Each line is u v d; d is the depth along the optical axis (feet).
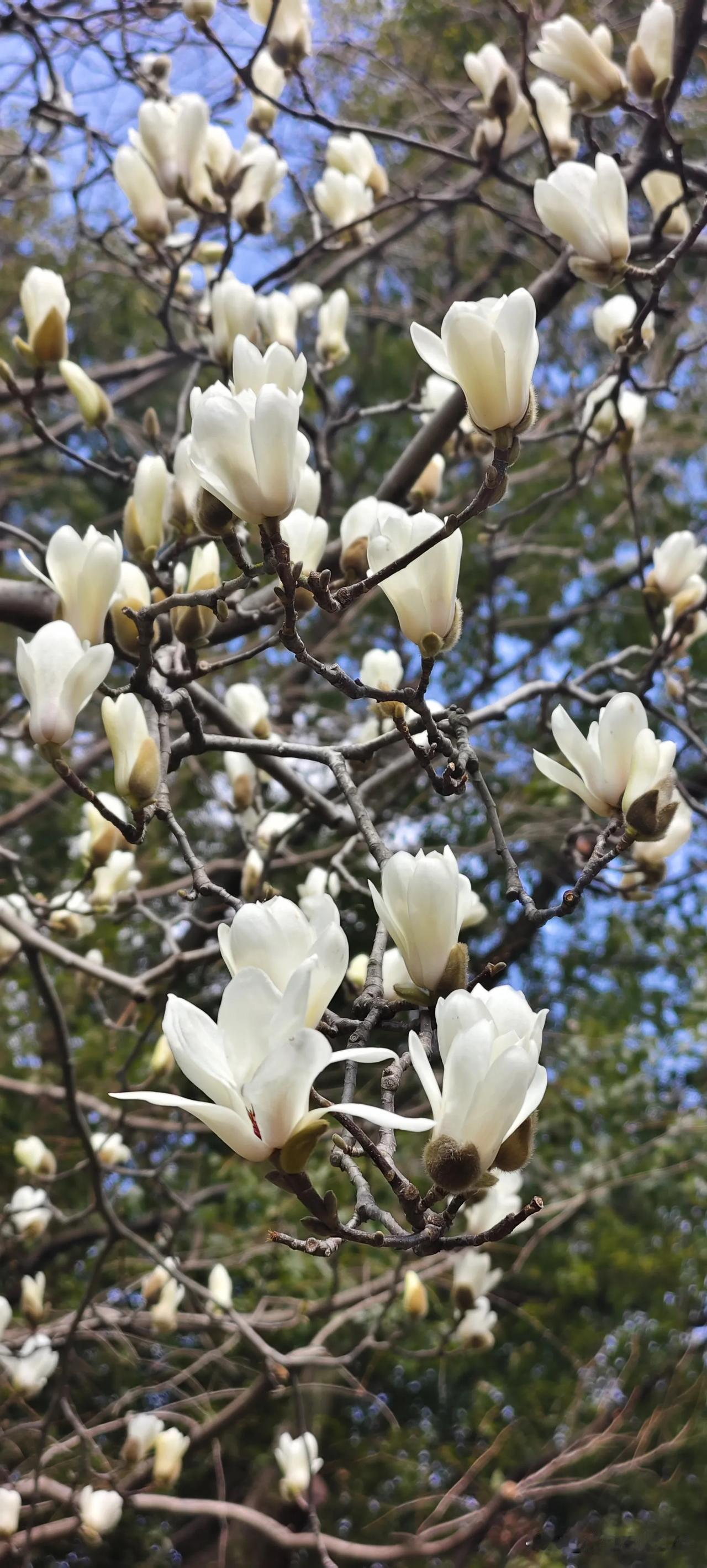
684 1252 23.43
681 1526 23.41
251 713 10.87
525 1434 23.26
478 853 22.88
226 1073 3.83
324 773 21.79
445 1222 4.15
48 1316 18.57
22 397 9.63
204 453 5.08
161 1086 14.19
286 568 5.20
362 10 23.25
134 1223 21.17
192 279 15.14
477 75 12.32
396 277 26.37
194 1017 3.88
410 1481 21.66
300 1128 3.78
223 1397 19.98
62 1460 16.35
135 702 6.45
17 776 21.61
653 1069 24.20
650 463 25.95
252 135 13.16
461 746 6.12
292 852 21.27
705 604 11.23
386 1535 21.79
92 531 6.53
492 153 12.59
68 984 20.43
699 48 15.84
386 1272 18.85
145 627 6.28
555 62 10.34
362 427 28.45
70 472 23.86
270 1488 21.11
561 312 23.82
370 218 12.97
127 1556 20.53
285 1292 19.84
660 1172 22.31
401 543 5.65
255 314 9.62
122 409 29.48
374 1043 19.57
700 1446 22.80
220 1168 21.90
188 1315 15.33
